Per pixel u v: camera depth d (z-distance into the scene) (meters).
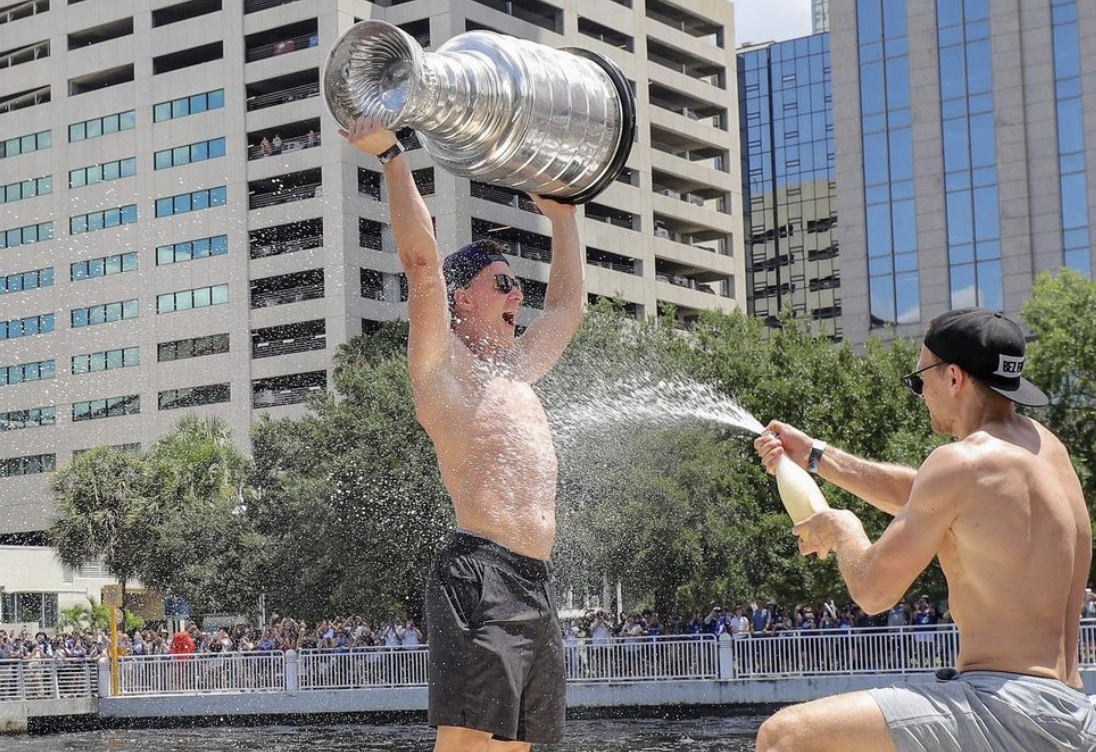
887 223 63.09
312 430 38.72
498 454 4.21
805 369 31.34
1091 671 20.52
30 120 74.56
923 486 3.58
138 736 24.38
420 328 4.12
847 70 64.50
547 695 4.17
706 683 23.31
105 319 71.00
